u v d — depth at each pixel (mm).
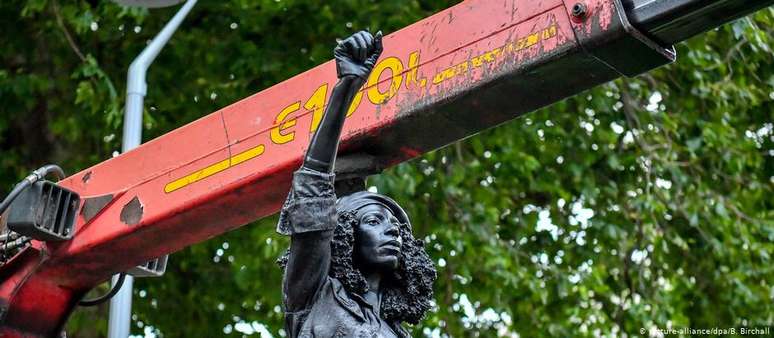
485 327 13352
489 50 4895
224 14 12367
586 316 13797
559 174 13070
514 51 4824
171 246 5914
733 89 12805
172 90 12383
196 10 12266
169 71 12320
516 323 13500
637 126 12852
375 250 4672
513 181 12961
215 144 5637
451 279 12695
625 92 12742
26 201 5984
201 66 12352
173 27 9570
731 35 12602
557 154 12938
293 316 4602
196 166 5676
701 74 12727
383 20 12188
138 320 13414
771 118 13625
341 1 12156
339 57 4484
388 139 5137
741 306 13609
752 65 12867
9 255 6285
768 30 12695
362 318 4547
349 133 5137
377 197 4812
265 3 12141
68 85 12211
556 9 4750
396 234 4715
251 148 5520
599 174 13172
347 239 4652
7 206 5879
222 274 13195
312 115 5406
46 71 12234
